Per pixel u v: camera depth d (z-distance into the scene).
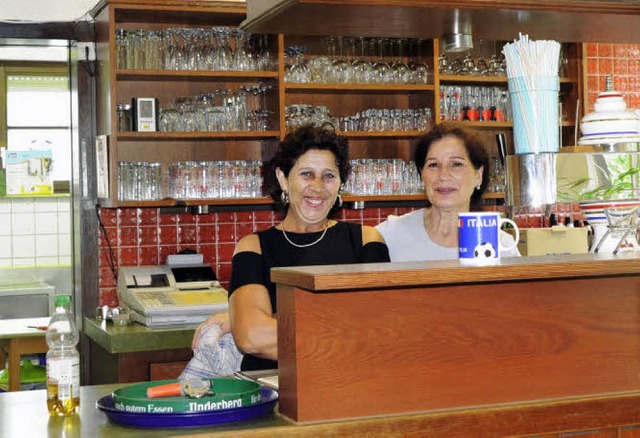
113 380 4.26
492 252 2.19
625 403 2.26
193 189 4.57
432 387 2.13
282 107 4.64
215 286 4.56
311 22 2.49
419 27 2.56
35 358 6.27
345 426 2.00
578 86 5.28
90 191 4.79
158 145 4.80
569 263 2.11
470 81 5.06
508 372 2.21
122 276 4.59
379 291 2.08
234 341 2.71
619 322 2.32
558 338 2.26
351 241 2.88
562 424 2.19
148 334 4.09
